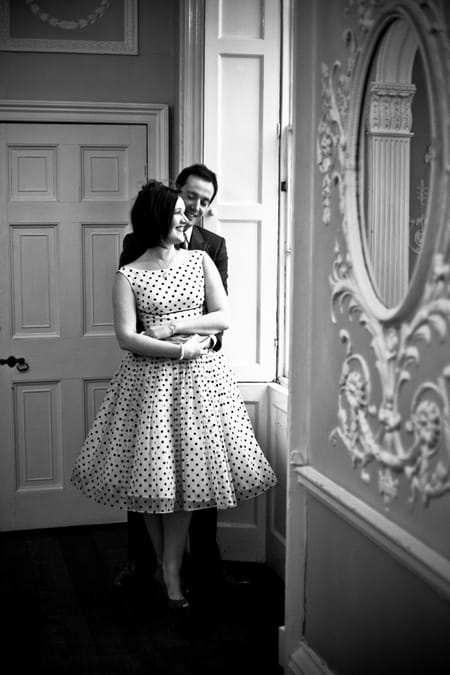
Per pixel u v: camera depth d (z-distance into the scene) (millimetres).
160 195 3480
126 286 3506
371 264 2490
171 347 3414
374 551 2475
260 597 3832
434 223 2033
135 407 3490
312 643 2980
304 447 3014
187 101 4242
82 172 4703
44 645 3350
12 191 4652
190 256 3586
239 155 4188
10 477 4754
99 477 3549
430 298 2086
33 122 4637
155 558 4004
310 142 2902
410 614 2264
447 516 2066
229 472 3486
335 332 2736
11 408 4723
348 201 2543
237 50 4137
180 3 4305
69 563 4258
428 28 2010
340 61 2629
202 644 3365
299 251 2959
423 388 2139
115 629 3496
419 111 2855
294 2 2883
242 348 4238
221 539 4301
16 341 4699
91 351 4777
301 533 3031
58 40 4633
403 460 2248
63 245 4711
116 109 4668
